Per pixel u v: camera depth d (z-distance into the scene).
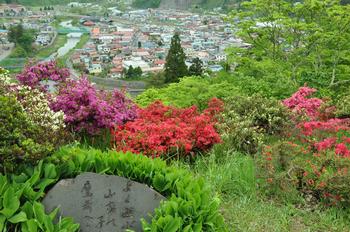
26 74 7.26
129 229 3.60
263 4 14.29
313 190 5.01
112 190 3.67
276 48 15.12
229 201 4.82
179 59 24.50
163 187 3.95
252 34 15.66
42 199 3.65
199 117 6.44
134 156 4.18
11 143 3.61
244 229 4.33
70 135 5.61
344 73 13.53
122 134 6.00
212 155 5.68
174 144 5.79
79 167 3.90
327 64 14.69
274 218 4.56
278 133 7.09
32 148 3.61
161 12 144.38
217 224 3.73
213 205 3.79
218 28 101.94
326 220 4.51
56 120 4.86
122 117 6.36
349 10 13.41
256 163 5.22
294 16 15.49
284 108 7.48
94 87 6.85
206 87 9.40
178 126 6.23
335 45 14.18
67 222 3.47
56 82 7.48
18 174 3.74
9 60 63.09
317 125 6.56
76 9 156.50
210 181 5.07
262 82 10.22
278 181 4.97
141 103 9.44
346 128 6.46
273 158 5.27
